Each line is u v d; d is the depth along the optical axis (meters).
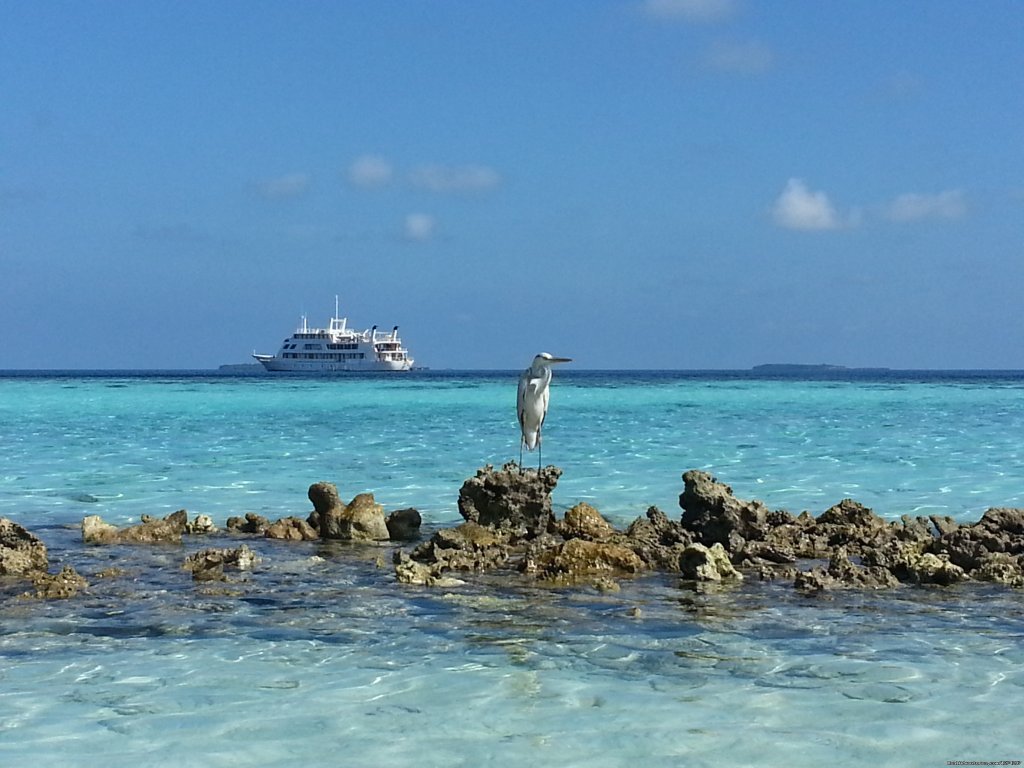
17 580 13.16
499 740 7.77
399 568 13.40
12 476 24.80
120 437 35.44
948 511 19.36
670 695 8.73
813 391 85.81
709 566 13.45
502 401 62.22
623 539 15.20
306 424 41.75
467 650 10.02
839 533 15.90
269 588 12.77
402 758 7.44
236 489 22.61
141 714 8.26
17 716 8.19
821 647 10.12
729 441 33.53
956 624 11.01
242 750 7.56
